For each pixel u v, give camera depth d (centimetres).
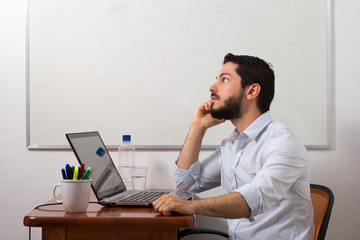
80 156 119
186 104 175
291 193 126
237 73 135
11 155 179
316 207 140
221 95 136
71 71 178
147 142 176
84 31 178
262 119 133
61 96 178
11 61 180
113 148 176
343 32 173
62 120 178
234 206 105
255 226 129
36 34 178
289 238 125
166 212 101
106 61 177
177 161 152
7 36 180
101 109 177
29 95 178
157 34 176
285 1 173
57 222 101
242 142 137
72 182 107
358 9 173
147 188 176
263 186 109
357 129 172
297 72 173
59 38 178
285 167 115
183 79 176
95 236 103
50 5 178
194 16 175
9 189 179
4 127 179
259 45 174
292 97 173
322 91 173
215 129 175
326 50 173
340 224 173
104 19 177
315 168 174
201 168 153
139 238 103
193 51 175
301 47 173
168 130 176
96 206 119
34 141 178
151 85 176
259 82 133
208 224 175
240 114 136
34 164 178
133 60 177
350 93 173
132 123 176
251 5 174
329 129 172
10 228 178
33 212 108
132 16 177
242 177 135
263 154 129
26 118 178
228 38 175
